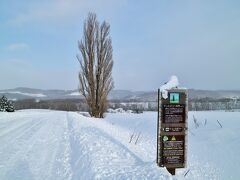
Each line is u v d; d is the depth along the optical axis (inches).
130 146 423.2
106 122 953.5
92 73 1223.5
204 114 815.7
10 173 298.8
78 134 555.5
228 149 379.2
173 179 242.7
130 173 264.4
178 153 267.9
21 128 710.5
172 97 265.6
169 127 266.2
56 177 285.1
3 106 2226.9
